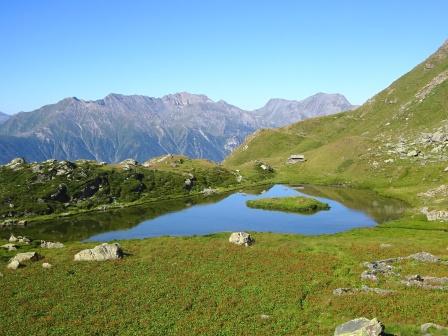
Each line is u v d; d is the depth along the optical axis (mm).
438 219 113188
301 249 75812
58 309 48562
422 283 51125
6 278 60188
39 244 93750
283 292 52219
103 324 44219
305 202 151000
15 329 43438
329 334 38656
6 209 155875
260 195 185375
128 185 191750
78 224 137125
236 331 41406
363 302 45781
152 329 42688
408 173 187750
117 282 57562
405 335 35188
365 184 192750
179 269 63281
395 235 95438
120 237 112812
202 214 143875
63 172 187125
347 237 93562
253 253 72438
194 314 46219
